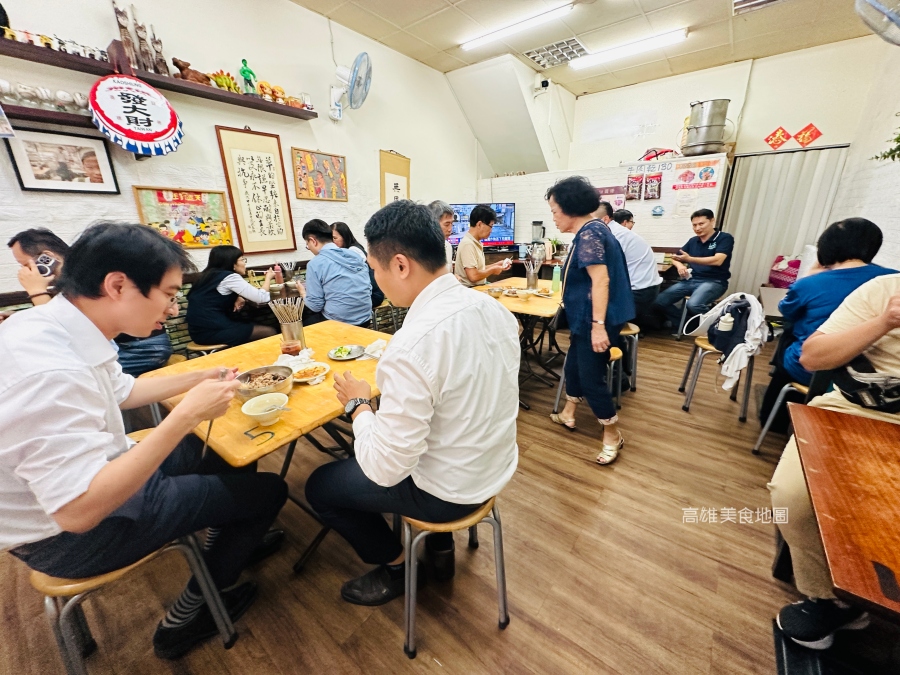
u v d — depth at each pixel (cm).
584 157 549
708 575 134
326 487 109
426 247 79
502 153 525
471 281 282
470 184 528
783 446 206
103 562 82
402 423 75
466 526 99
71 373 67
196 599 108
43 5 195
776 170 423
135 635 118
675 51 403
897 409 103
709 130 390
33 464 62
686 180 412
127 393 105
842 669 103
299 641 115
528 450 209
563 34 367
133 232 74
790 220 424
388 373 77
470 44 383
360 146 373
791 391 199
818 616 106
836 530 63
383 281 86
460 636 116
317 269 253
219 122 271
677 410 248
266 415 99
